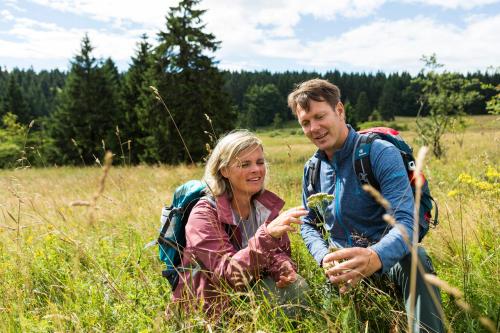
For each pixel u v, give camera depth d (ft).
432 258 10.25
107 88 124.57
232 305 7.69
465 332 6.98
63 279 10.17
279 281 8.03
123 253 11.69
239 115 90.27
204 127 84.33
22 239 12.02
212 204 8.73
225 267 7.81
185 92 84.89
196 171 35.81
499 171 14.49
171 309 7.88
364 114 356.18
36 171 62.69
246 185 8.77
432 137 41.73
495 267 8.57
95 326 7.95
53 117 125.90
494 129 27.89
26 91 326.03
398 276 7.33
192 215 8.52
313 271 9.66
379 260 6.64
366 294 7.29
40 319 8.54
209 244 8.14
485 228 10.99
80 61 124.16
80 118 120.37
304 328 7.19
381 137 8.32
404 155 8.03
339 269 6.60
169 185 29.37
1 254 12.12
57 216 15.67
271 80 426.10
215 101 86.53
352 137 8.37
